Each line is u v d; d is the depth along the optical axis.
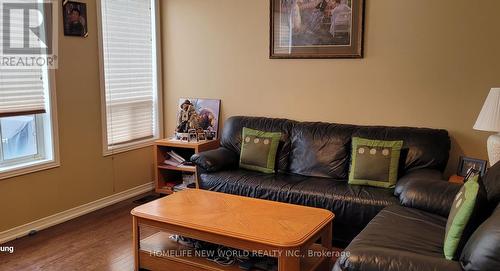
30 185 3.45
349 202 3.03
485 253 1.53
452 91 3.51
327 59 3.94
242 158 3.85
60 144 3.67
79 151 3.86
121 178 4.34
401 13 3.60
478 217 1.91
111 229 3.54
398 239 2.18
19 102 3.36
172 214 2.64
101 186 4.12
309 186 3.26
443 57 3.50
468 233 1.88
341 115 3.96
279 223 2.48
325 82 3.99
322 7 3.89
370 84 3.80
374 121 3.83
